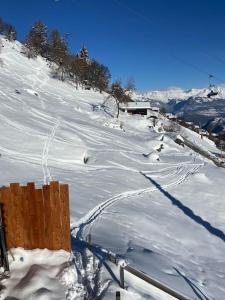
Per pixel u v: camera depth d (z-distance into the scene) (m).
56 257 9.26
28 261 9.09
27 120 39.91
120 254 12.52
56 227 9.30
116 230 16.02
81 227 15.15
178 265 14.34
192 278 13.41
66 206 9.25
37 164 27.70
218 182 35.12
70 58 124.50
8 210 9.11
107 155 36.66
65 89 101.12
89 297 8.31
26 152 29.84
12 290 8.35
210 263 16.64
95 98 100.00
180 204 26.16
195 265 15.61
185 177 35.00
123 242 14.41
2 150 28.61
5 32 142.38
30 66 114.25
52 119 46.44
